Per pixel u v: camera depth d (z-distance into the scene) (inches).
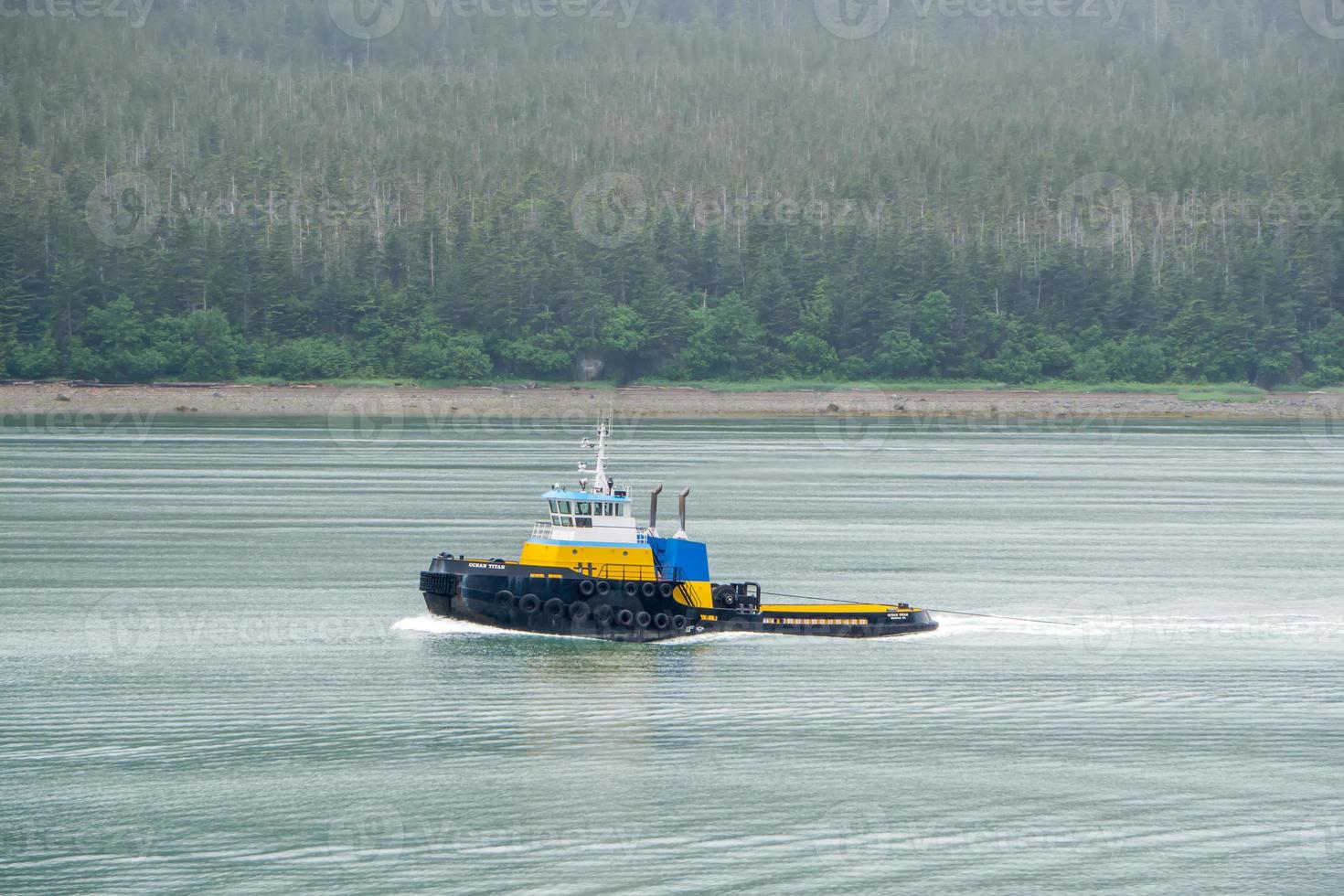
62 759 7691.9
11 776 7455.7
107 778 7436.0
